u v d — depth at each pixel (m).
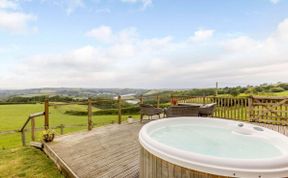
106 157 3.83
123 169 3.31
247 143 3.73
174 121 4.63
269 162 1.93
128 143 4.73
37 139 5.68
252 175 1.84
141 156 2.76
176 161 2.13
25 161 4.18
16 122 16.33
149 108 7.00
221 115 8.00
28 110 21.02
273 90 15.66
